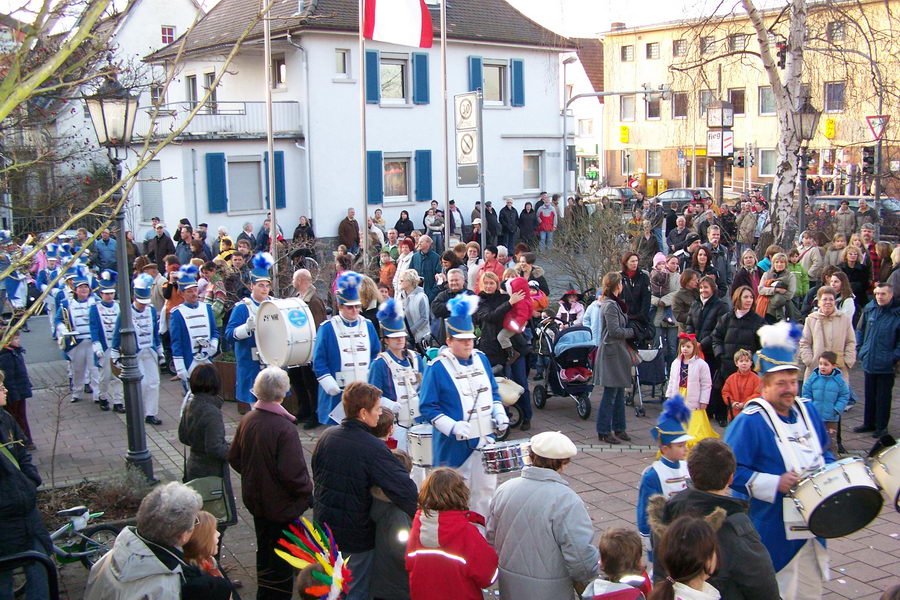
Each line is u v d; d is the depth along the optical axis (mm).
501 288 10969
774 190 16812
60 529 6402
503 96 33188
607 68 49656
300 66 27844
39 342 17641
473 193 32312
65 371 14938
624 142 46906
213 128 26719
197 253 18922
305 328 10031
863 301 13594
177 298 12000
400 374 7625
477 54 31875
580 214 16797
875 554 6809
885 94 17891
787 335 5148
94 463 9633
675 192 37094
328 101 28219
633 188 34875
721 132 20047
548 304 13750
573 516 4527
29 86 3162
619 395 9883
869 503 4848
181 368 10508
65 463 9641
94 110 7953
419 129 30609
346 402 5426
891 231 24328
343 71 28656
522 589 4543
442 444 6820
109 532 6691
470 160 16547
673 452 5359
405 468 5410
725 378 10164
